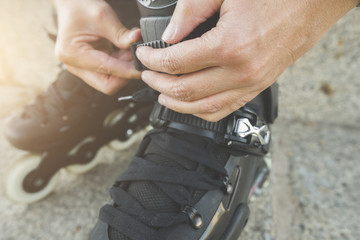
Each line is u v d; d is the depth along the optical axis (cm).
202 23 32
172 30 32
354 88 93
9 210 77
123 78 53
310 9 29
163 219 39
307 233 64
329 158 85
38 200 79
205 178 43
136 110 84
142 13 38
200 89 33
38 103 74
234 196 47
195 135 47
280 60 32
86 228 70
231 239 46
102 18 47
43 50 121
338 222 66
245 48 28
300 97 101
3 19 118
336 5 31
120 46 49
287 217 69
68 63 52
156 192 43
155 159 47
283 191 76
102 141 84
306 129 100
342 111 98
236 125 43
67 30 48
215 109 36
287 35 30
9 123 73
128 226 39
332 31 89
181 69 32
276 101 50
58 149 74
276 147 90
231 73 31
